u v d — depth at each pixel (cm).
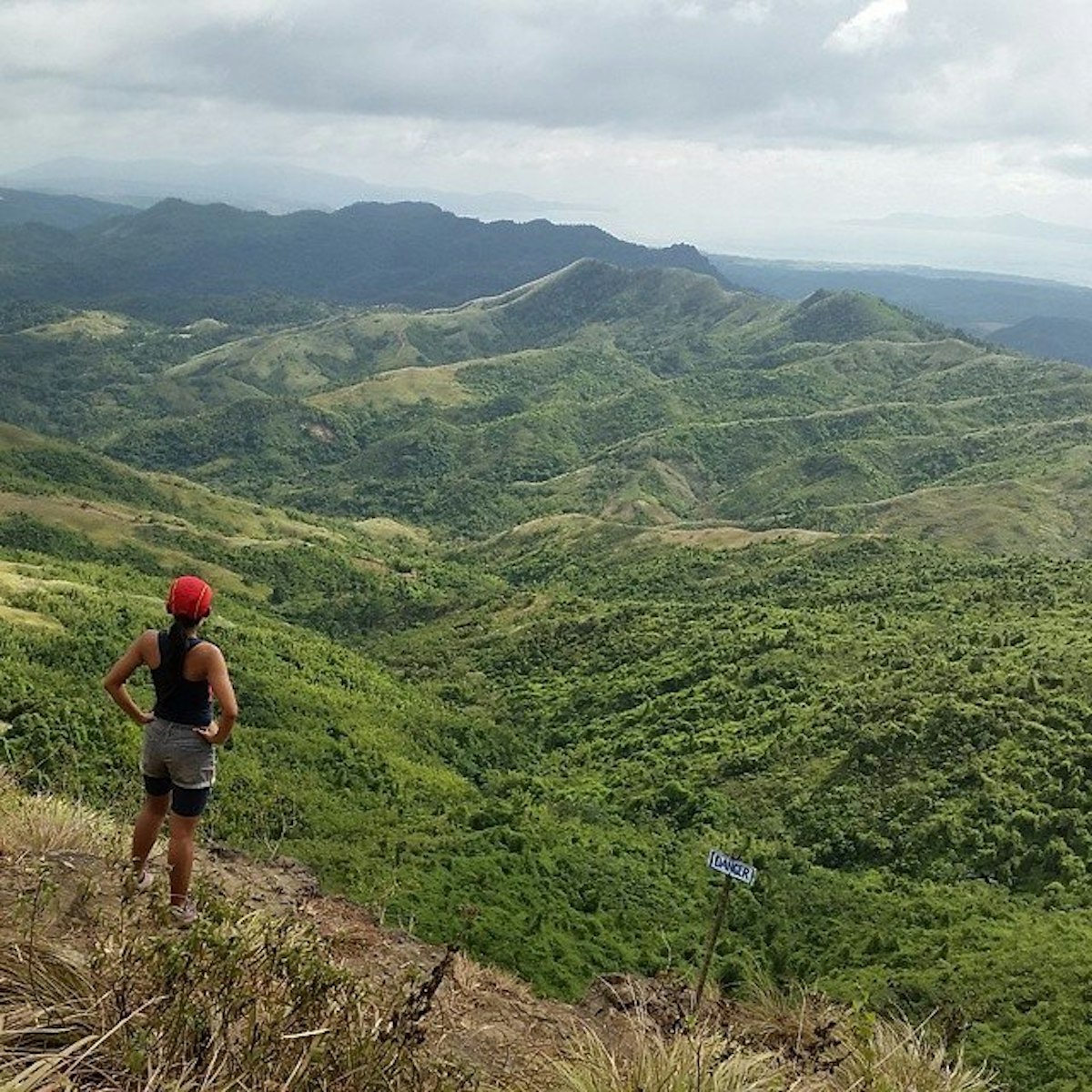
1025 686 4694
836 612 8338
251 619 9794
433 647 10506
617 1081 488
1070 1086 1420
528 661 9250
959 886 3369
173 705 609
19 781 985
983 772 4041
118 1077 348
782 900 3147
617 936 2625
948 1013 719
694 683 7112
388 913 2084
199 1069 357
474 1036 622
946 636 6475
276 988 402
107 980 391
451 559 18350
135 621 7325
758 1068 509
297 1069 368
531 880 2980
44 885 509
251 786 4316
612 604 10606
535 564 15912
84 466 17412
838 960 2620
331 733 5800
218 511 17862
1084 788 3722
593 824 4525
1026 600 7281
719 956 2394
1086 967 2023
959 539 15712
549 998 752
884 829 4000
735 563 12762
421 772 5616
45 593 7400
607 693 7569
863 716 5147
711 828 4491
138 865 614
